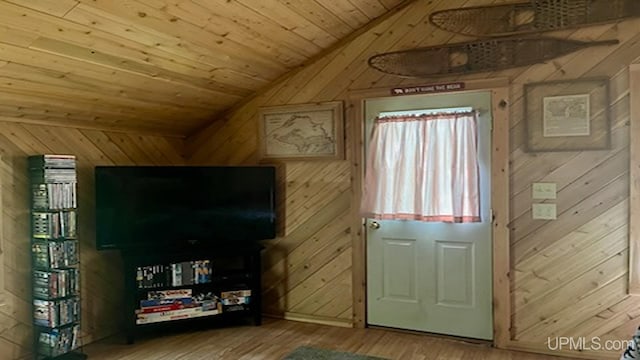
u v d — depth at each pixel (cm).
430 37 348
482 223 338
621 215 302
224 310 376
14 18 216
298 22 320
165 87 340
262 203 393
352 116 376
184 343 346
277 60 367
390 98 362
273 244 409
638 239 296
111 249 350
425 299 358
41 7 215
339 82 379
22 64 252
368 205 367
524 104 323
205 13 270
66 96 302
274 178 398
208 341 350
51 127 327
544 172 320
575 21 309
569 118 312
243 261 416
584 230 311
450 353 322
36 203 304
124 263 345
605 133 304
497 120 330
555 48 314
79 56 265
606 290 306
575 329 314
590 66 307
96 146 362
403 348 332
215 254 372
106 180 348
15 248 302
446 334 352
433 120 344
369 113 372
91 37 252
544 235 321
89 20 238
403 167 354
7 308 297
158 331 372
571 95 312
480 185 338
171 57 304
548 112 317
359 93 371
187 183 374
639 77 295
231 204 386
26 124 311
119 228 352
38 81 273
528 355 319
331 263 388
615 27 301
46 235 300
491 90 331
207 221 379
